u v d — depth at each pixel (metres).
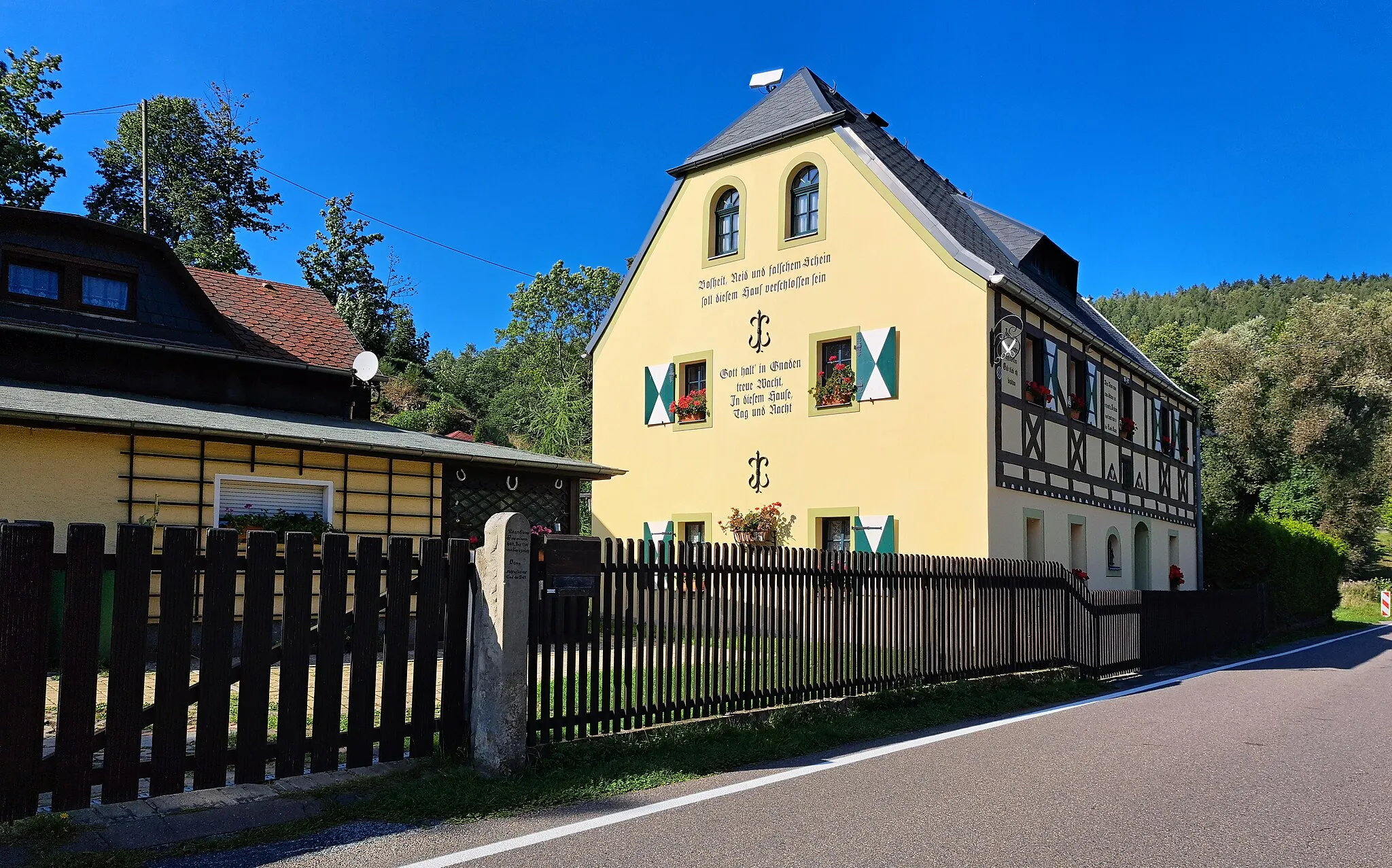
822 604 8.59
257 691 4.95
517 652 5.71
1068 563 17.88
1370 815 5.59
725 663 7.54
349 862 4.15
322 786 5.04
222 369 14.05
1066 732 8.42
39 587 4.22
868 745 7.48
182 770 4.65
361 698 5.35
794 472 17.03
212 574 4.77
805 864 4.34
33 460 10.02
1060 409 17.84
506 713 5.61
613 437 19.89
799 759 6.82
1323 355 39.72
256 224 42.56
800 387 17.12
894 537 15.55
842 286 16.73
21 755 4.14
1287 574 26.84
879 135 18.89
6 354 12.07
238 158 41.72
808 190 17.64
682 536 18.66
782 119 18.16
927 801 5.60
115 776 4.41
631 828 4.82
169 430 10.52
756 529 16.67
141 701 4.52
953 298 15.34
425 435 15.21
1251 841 4.96
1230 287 137.38
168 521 10.86
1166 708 10.39
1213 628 18.97
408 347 42.88
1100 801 5.76
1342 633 27.70
